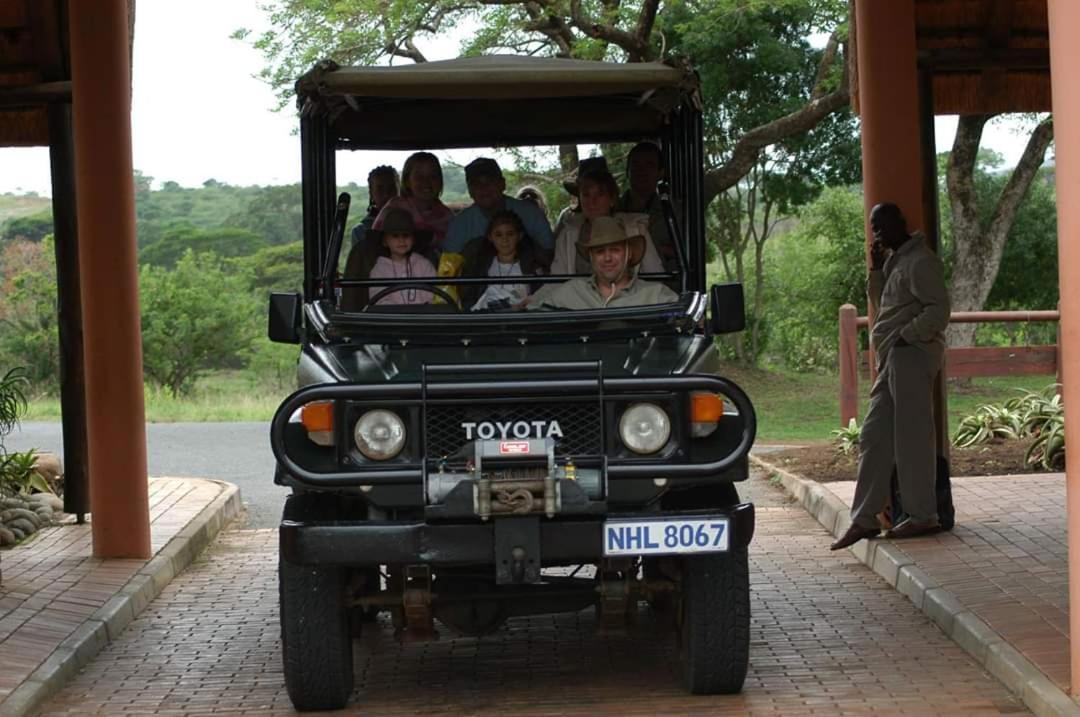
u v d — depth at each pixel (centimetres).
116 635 809
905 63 966
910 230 968
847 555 981
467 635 644
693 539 587
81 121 962
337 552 584
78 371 1133
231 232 6109
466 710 646
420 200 725
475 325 661
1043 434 1312
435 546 582
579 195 715
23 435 1958
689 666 641
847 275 3125
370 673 721
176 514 1150
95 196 963
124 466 974
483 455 571
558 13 2239
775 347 3312
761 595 865
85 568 943
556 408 601
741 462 595
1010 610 741
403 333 663
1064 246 588
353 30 2262
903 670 686
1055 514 1009
